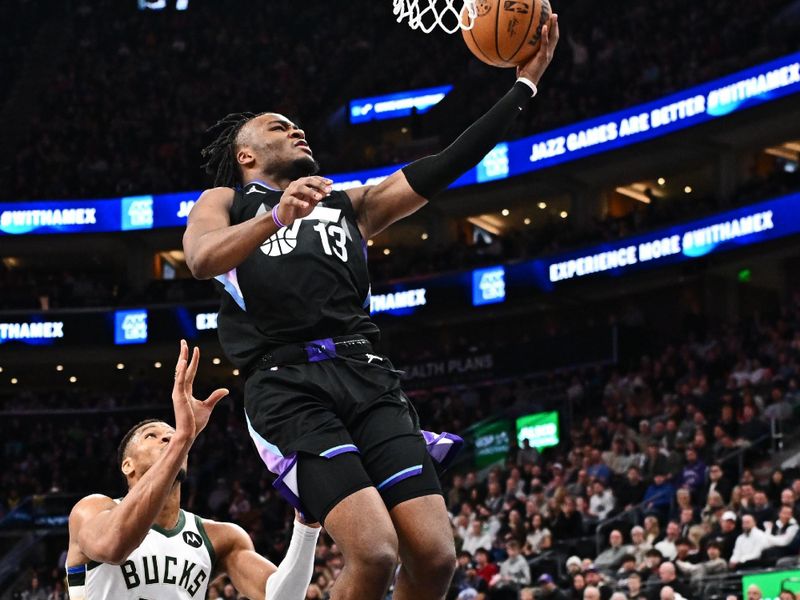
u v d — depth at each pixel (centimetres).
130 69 4184
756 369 2223
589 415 2484
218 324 417
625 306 3152
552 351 2909
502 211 3453
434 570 379
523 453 2314
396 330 3484
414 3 454
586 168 3047
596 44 3306
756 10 2969
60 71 4228
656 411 2183
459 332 3441
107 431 3425
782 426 1814
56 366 3822
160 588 515
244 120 450
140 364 3800
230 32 4303
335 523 369
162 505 448
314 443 379
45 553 2744
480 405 2991
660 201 3203
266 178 431
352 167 3416
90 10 4403
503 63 434
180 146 3756
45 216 3634
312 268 405
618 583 1469
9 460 3394
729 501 1650
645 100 2916
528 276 3086
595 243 2958
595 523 1809
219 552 538
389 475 384
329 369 397
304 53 4178
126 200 3622
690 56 3023
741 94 2683
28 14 4456
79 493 3142
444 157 419
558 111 3159
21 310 3597
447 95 3603
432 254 3366
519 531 1856
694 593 1398
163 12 4356
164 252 3850
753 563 1420
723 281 2961
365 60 4072
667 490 1766
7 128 4116
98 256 3875
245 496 2811
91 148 3884
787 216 2569
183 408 446
